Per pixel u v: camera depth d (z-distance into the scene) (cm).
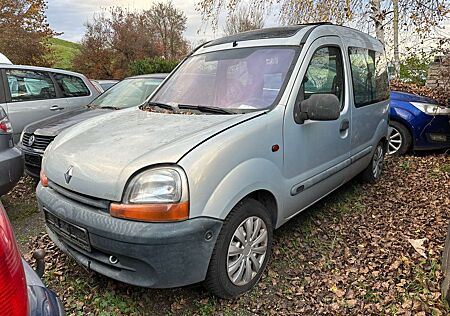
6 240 130
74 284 286
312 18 947
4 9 1772
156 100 366
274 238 357
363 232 375
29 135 486
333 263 321
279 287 288
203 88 348
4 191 383
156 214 220
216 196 238
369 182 506
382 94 502
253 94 317
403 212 423
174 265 226
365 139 447
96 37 2442
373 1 911
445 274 278
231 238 255
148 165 229
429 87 827
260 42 358
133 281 233
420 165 600
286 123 297
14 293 124
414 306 260
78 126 325
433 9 813
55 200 261
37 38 1866
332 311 262
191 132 260
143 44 2528
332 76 372
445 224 385
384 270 307
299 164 316
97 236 233
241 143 258
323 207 431
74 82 689
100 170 239
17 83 598
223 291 260
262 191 282
